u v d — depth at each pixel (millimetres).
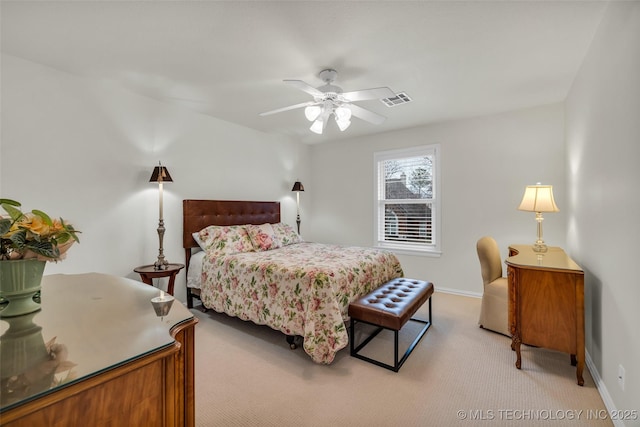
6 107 2260
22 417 585
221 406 1763
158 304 1148
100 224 2775
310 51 2201
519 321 2137
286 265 2635
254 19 1833
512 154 3566
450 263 4012
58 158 2520
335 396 1851
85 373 679
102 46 2150
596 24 1886
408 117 3787
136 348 803
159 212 3070
